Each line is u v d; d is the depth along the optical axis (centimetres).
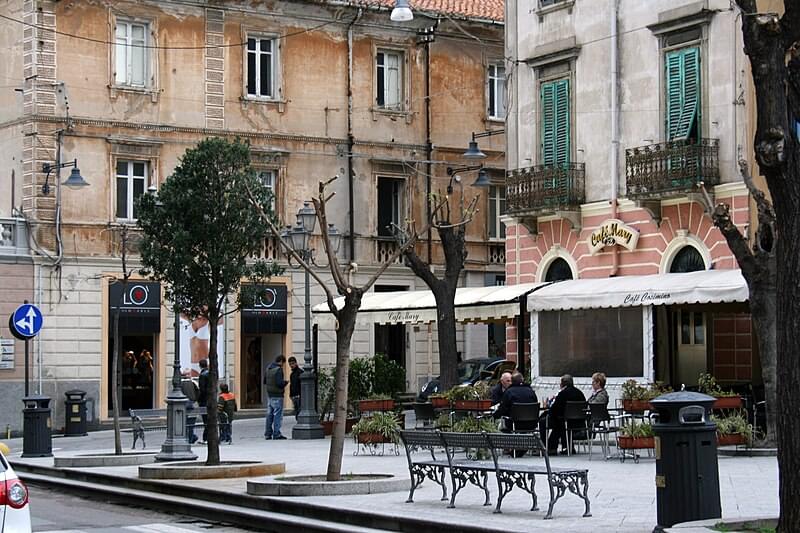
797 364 1222
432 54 4941
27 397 2938
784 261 1234
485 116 5031
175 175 2308
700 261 3231
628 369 3030
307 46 4700
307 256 3400
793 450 1219
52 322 4194
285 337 4606
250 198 2144
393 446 2791
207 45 4509
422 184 4906
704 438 1388
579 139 3591
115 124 4331
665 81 3319
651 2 3362
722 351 3275
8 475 1222
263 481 1962
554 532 1438
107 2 4331
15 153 4284
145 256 2322
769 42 1240
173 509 2022
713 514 1382
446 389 3253
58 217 4219
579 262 3594
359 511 1681
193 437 3281
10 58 4316
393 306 3547
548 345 3250
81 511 2044
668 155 3234
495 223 5081
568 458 2447
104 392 4262
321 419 3478
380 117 4828
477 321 3594
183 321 4406
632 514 1592
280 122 4638
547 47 3675
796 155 1232
